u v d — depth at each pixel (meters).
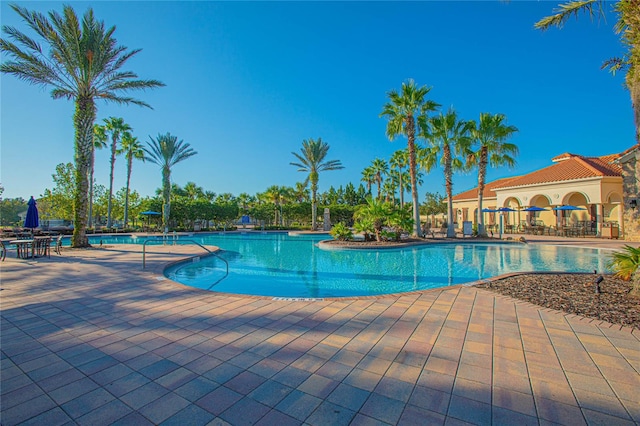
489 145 19.70
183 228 31.08
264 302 5.09
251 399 2.38
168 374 2.77
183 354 3.18
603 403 2.29
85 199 14.41
